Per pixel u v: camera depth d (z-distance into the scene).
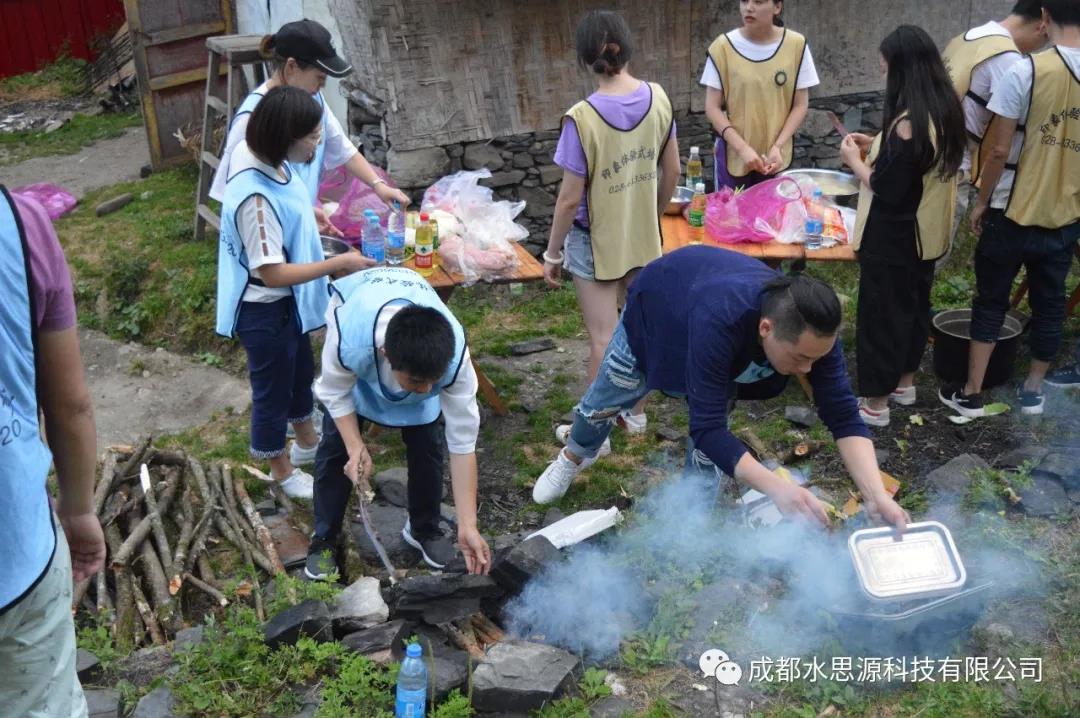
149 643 3.83
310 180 4.80
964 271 6.95
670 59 6.96
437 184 5.51
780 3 5.70
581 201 4.82
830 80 7.37
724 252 3.75
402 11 6.22
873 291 5.00
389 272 3.73
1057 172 4.84
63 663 2.50
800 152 7.54
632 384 4.20
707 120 7.19
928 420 5.37
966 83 5.14
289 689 3.49
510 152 6.76
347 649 3.55
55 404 2.38
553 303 6.78
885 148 4.72
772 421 5.36
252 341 4.35
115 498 4.55
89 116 11.64
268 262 4.12
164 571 4.12
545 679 3.44
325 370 3.62
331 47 4.64
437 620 3.68
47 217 2.22
